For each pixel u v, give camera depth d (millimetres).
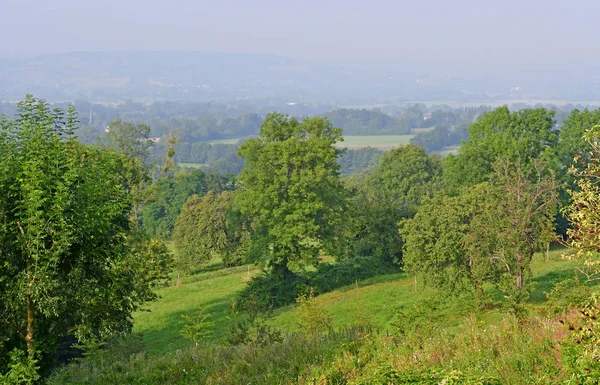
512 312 17672
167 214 105188
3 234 14891
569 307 15008
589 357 9062
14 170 15398
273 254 50969
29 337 16172
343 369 13008
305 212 48062
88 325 19766
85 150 21031
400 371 11133
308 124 54344
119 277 19969
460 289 33750
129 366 16766
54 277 15781
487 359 11703
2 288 15523
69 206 15188
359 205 62094
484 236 32438
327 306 42531
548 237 31359
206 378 14242
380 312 38125
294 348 15984
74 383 15773
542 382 9922
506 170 33969
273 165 50844
